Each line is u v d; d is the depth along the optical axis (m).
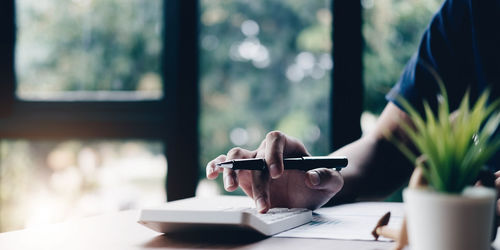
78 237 0.69
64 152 2.13
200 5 2.02
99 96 2.09
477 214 0.45
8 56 2.12
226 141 2.31
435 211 0.45
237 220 0.63
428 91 1.18
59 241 0.66
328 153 1.84
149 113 2.03
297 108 2.35
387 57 1.83
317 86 2.30
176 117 1.98
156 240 0.66
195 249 0.61
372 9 1.83
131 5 2.08
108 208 2.10
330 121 1.82
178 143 1.98
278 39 2.45
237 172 0.90
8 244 0.65
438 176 0.47
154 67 2.05
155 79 2.05
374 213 0.89
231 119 2.33
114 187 2.09
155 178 2.05
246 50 2.41
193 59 1.98
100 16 2.11
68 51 2.13
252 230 0.65
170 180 1.98
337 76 1.79
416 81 1.19
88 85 2.11
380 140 1.15
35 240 0.67
